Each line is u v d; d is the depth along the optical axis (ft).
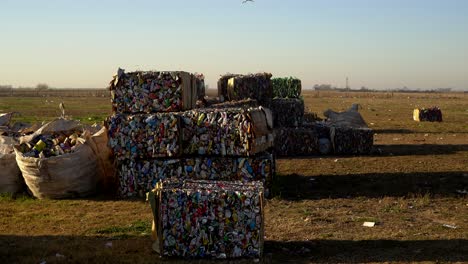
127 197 45.32
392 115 153.48
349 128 72.49
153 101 46.14
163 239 28.71
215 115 44.42
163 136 44.78
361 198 44.34
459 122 126.93
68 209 41.16
